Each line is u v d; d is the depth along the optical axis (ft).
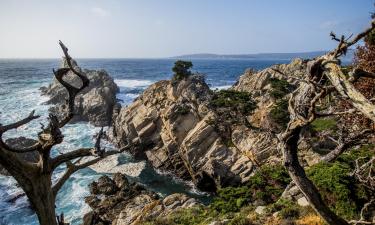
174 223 79.30
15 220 100.63
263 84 215.31
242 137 145.28
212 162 132.67
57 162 25.62
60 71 25.40
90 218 104.47
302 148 121.90
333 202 59.26
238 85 249.34
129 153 175.11
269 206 66.80
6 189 120.06
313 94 23.09
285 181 85.92
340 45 19.85
